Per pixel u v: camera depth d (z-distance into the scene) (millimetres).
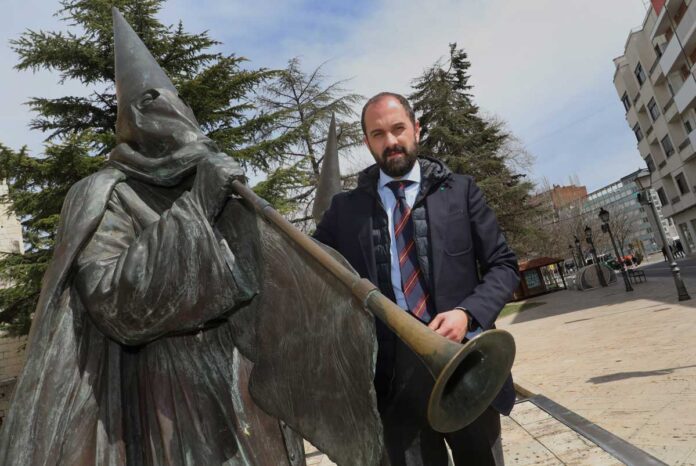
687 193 41906
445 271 2293
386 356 2342
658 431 3957
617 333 10000
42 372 1526
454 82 34625
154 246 1587
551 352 9484
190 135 1907
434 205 2393
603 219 22312
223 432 1692
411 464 2201
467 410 1551
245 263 1801
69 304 1622
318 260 1582
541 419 5008
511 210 28656
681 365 6055
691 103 35656
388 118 2457
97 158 11422
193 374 1724
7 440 1459
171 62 14172
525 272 34625
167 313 1572
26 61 12523
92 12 13195
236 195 1854
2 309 11938
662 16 35031
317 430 1658
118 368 1704
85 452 1554
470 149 29516
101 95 13477
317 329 1662
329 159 5523
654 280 24938
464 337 2104
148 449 1656
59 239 1678
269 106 19578
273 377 1745
